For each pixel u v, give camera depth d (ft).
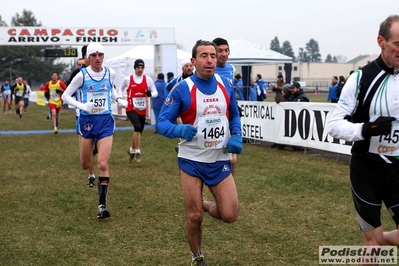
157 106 48.91
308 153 35.14
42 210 20.76
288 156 33.73
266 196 22.41
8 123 67.56
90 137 20.33
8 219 19.40
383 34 9.99
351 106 10.48
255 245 15.98
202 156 13.04
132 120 32.01
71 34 58.80
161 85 48.75
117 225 18.51
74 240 16.81
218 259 14.83
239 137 13.15
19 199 22.74
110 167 30.96
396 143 10.36
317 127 32.53
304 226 17.88
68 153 37.47
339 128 10.31
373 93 10.28
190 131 12.26
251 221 18.63
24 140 46.50
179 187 24.88
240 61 57.21
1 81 243.81
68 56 70.23
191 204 13.16
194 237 13.47
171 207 21.01
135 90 31.94
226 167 13.34
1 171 29.89
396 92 10.18
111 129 20.36
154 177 27.55
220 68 18.01
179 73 69.97
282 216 19.21
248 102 40.27
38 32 58.08
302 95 36.73
